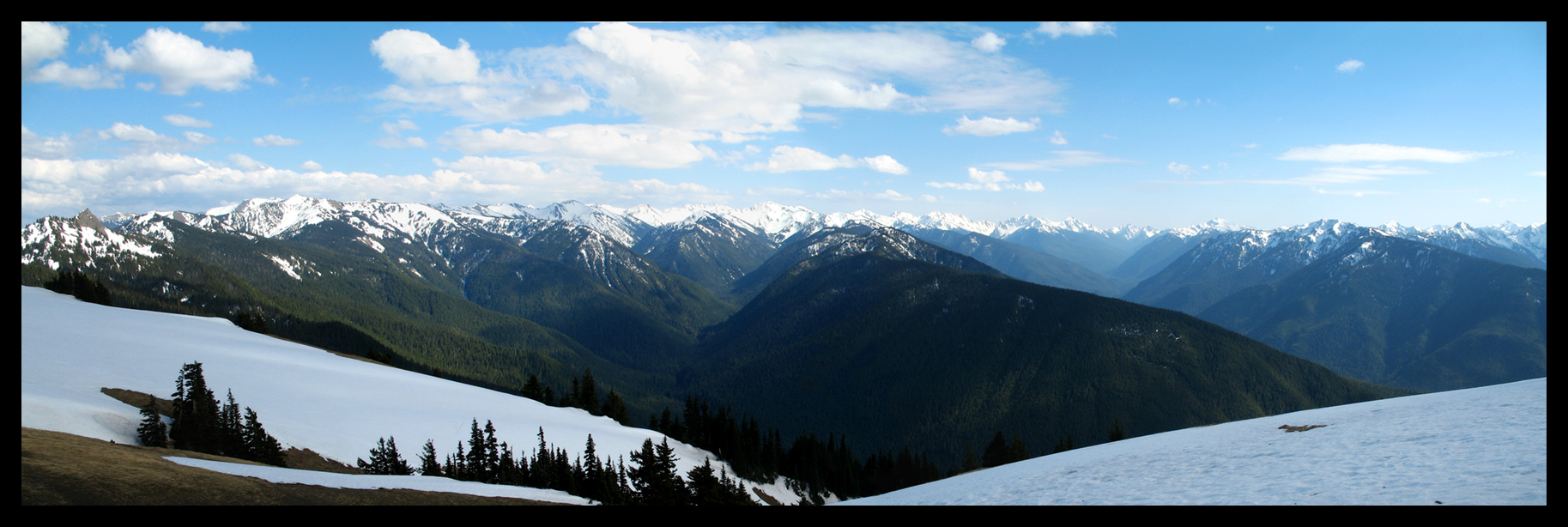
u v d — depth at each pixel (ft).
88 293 469.57
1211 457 132.98
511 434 288.10
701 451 409.69
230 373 272.72
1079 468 153.48
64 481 83.30
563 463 230.68
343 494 102.17
